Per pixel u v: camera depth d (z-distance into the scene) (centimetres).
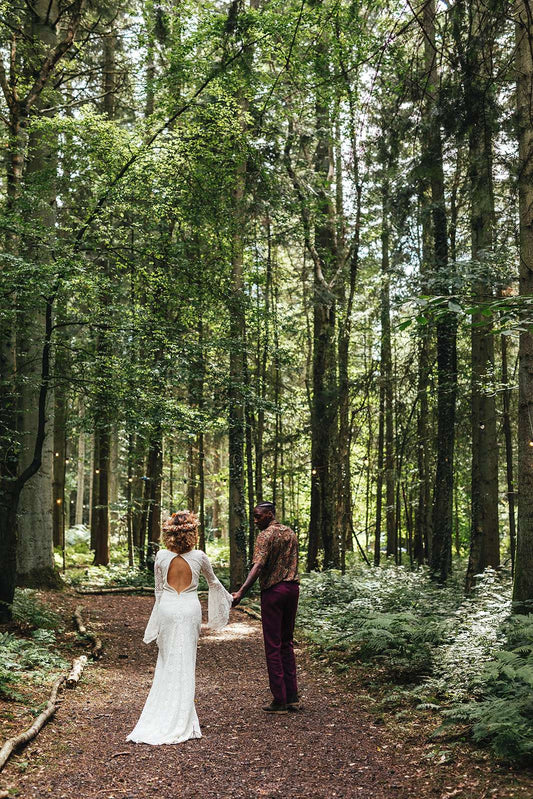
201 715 574
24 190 941
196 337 1118
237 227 1370
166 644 523
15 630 900
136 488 2306
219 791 395
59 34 1530
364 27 1301
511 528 1495
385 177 1216
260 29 1280
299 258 2200
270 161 1555
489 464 1328
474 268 1041
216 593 557
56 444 2030
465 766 418
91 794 388
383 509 2502
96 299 962
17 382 931
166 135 1090
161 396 1010
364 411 2047
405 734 501
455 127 813
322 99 1448
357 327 1886
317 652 873
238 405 1246
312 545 1922
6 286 837
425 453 1786
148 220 1123
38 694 611
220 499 2758
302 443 2088
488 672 502
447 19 718
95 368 961
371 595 1102
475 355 1262
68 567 1912
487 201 956
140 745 483
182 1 1238
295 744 486
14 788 388
